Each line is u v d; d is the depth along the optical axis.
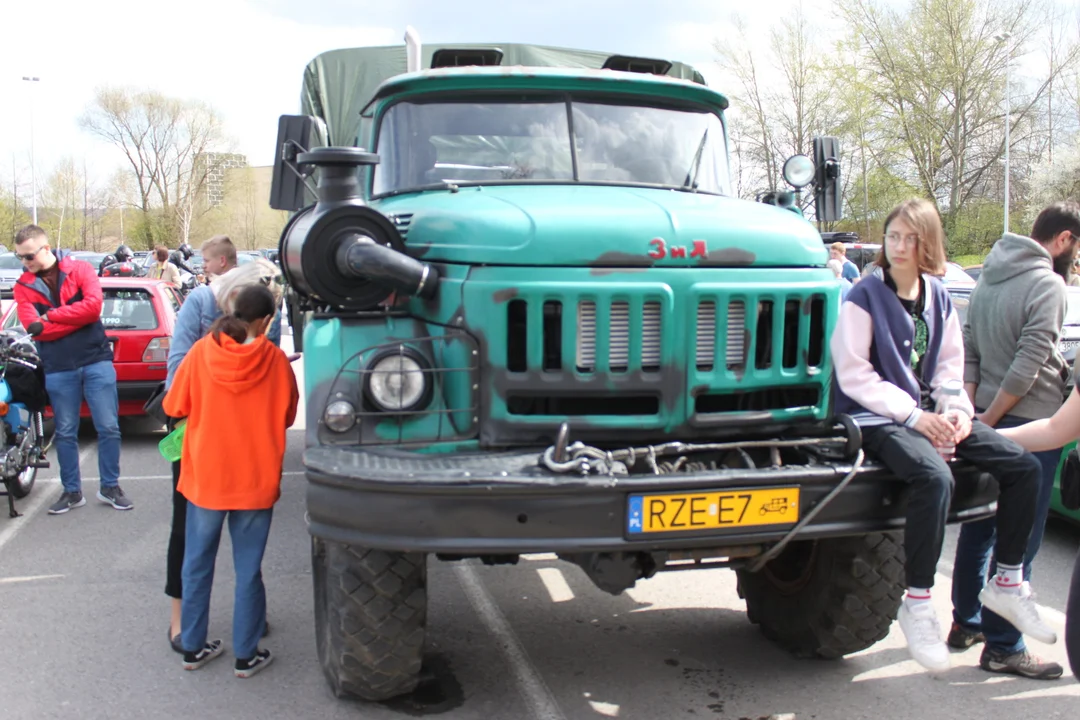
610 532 3.28
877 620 4.20
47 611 5.11
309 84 7.67
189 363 4.22
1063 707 4.02
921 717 3.94
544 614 5.12
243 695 4.15
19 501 7.40
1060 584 5.61
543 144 4.77
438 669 4.42
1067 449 6.18
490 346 3.54
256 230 78.88
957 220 43.25
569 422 3.54
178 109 75.19
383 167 4.87
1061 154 40.47
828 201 5.42
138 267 29.11
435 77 4.78
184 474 4.29
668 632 4.87
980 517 3.81
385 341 3.64
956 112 42.03
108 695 4.14
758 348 3.76
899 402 3.63
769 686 4.23
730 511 3.36
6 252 28.45
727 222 3.73
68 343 6.91
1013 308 4.34
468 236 3.67
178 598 4.57
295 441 9.66
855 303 3.80
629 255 3.54
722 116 5.26
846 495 3.51
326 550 3.85
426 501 3.22
